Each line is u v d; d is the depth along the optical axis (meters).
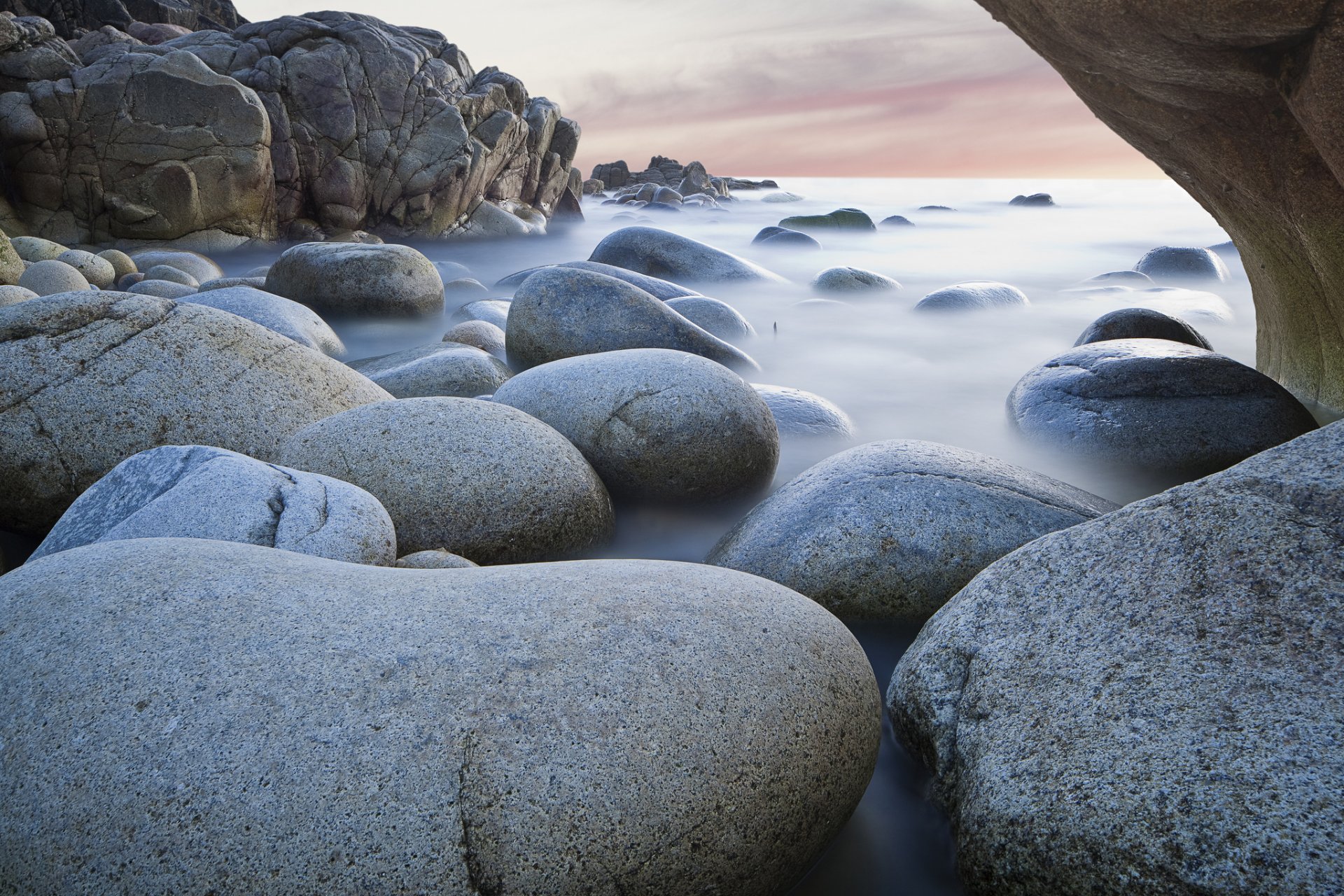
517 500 3.34
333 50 15.34
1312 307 4.69
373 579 2.07
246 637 1.81
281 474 2.94
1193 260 11.35
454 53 17.59
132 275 9.43
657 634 1.92
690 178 39.81
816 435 4.99
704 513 4.00
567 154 21.33
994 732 1.98
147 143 13.34
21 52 13.51
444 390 5.07
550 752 1.67
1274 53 2.98
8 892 1.57
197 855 1.55
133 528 2.69
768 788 1.81
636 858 1.66
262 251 14.55
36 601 1.91
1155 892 1.55
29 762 1.64
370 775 1.61
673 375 3.97
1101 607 2.03
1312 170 3.58
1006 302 9.25
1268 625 1.77
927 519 3.02
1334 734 1.55
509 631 1.88
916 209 32.34
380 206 16.00
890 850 2.13
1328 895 1.40
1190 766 1.62
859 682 2.11
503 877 1.58
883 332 8.37
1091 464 4.33
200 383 3.84
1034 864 1.73
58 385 3.65
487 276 13.12
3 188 13.27
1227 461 4.19
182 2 27.50
